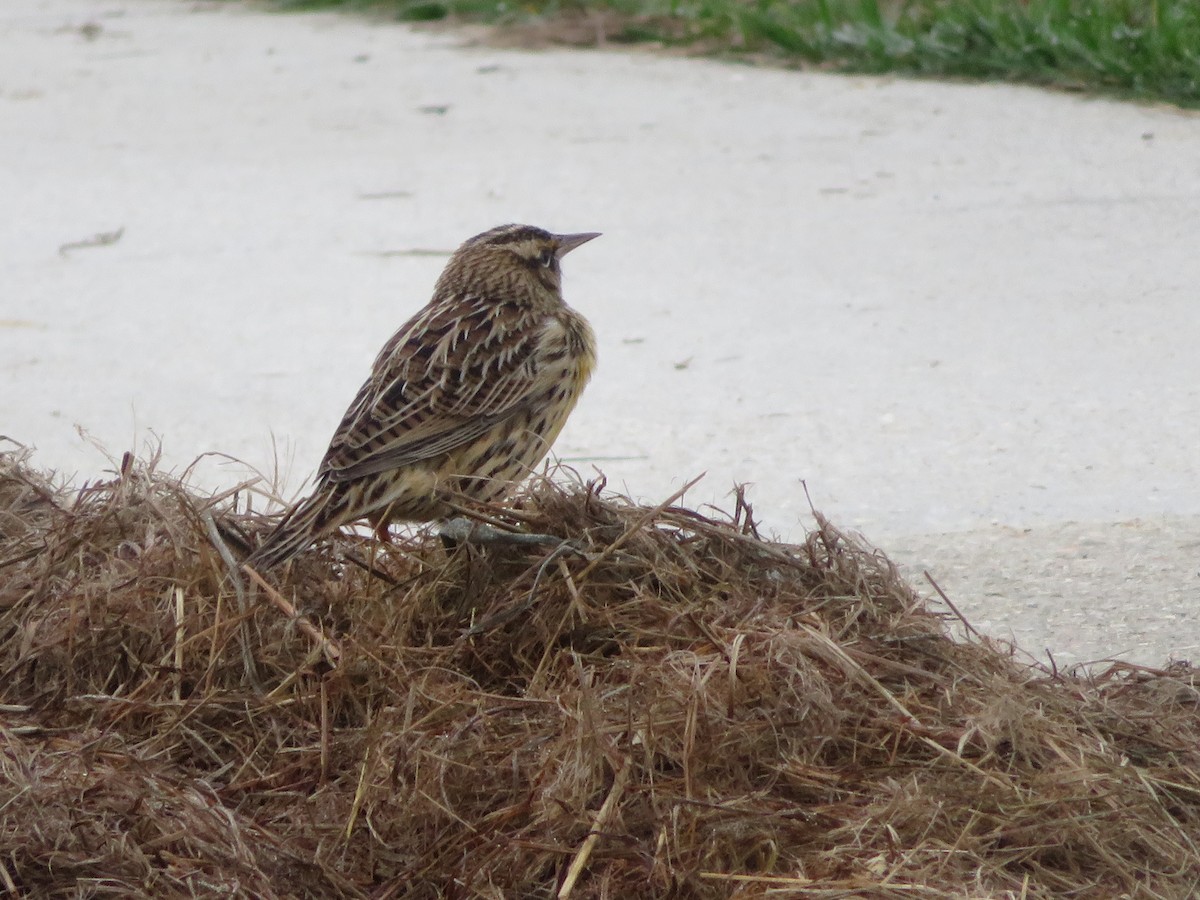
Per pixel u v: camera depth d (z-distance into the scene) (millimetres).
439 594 9180
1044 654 9258
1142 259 16469
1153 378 13688
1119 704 8312
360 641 8711
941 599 10070
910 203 18547
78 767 7770
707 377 14305
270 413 13875
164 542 9500
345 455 9102
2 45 30734
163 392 14453
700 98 23406
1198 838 7406
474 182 20297
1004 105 21953
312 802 7805
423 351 9602
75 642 8797
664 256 17406
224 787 7984
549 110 23391
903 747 7777
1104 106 21562
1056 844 7234
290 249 18359
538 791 7500
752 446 12836
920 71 23703
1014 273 16328
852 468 12328
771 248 17500
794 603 8805
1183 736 8039
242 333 15891
